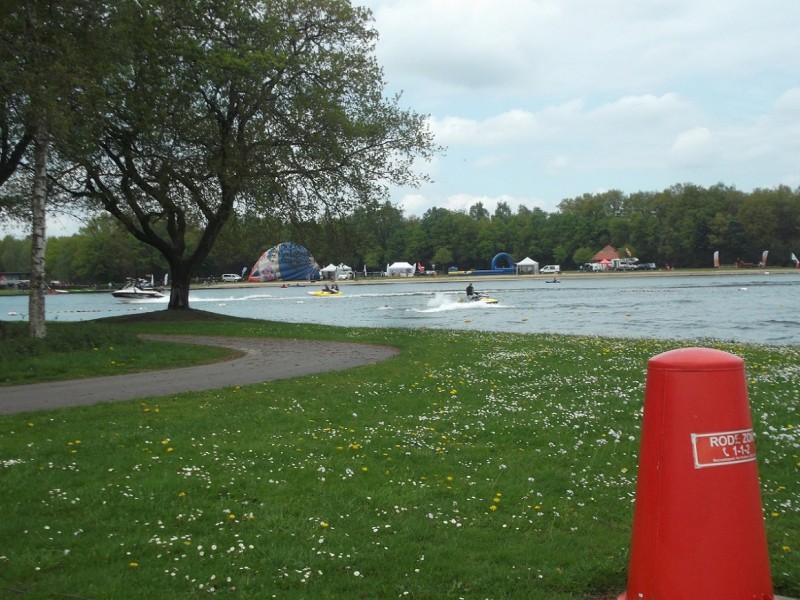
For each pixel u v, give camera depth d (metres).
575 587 5.23
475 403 12.59
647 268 157.50
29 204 30.36
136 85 27.88
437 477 8.10
